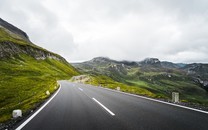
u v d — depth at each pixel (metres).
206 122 7.68
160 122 7.81
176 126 7.13
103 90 28.20
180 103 13.40
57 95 20.88
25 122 8.29
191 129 6.71
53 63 197.25
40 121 8.45
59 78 128.62
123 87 39.56
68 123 7.98
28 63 145.00
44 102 15.35
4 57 127.56
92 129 6.97
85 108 11.88
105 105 12.94
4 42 150.75
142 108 11.43
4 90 43.03
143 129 6.82
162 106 12.09
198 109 10.70
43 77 90.75
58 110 11.29
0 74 76.75
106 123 7.84
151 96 19.23
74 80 82.88
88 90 28.28
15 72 90.50
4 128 7.49
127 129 6.87
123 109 11.20
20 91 42.44
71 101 15.52
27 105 15.44
